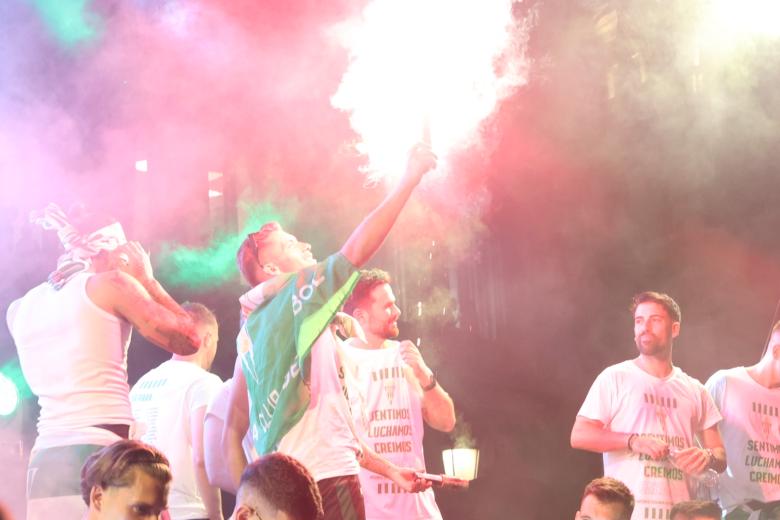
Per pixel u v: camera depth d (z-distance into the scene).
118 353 3.97
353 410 5.28
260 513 3.02
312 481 3.10
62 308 3.93
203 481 4.99
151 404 5.26
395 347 5.60
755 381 6.16
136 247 4.19
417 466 5.40
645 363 5.84
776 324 6.20
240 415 4.03
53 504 3.72
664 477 5.56
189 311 5.64
